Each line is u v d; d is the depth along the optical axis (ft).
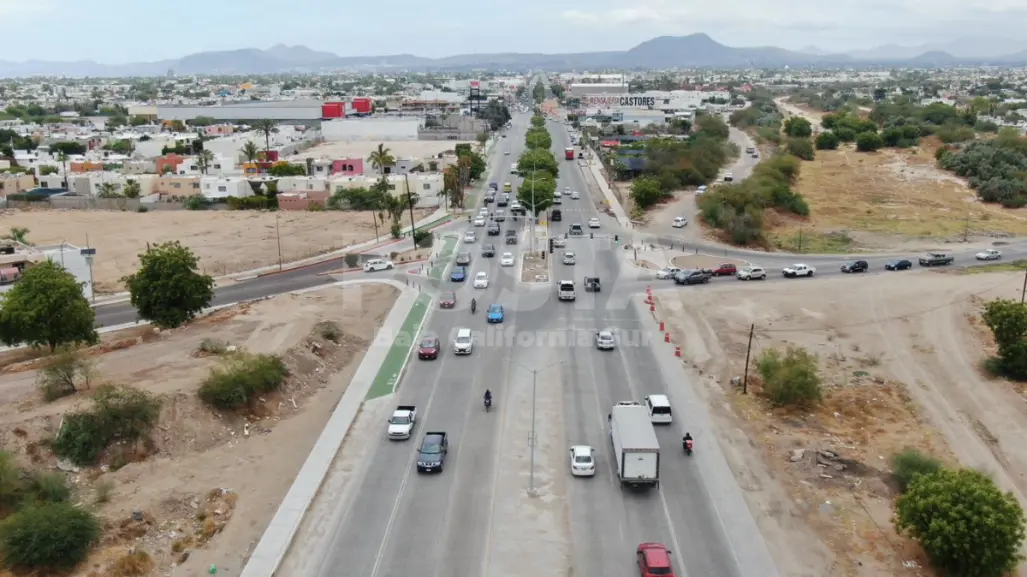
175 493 149.89
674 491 153.58
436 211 456.45
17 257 279.08
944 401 203.41
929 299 285.43
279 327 233.76
